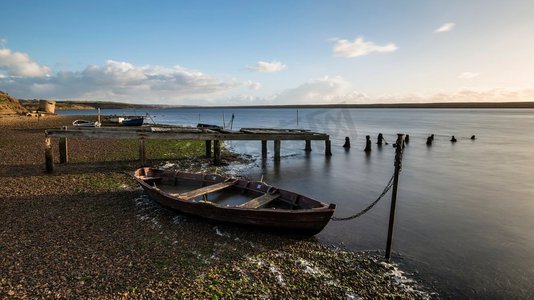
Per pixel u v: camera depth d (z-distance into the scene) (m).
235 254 9.26
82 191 14.86
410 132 56.88
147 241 9.79
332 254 9.75
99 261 8.45
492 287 8.41
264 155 27.58
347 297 7.52
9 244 9.23
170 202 11.85
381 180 20.44
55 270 7.91
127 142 31.77
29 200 13.30
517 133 55.47
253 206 11.09
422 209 14.73
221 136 22.59
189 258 8.86
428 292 8.05
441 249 10.55
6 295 6.80
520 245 11.00
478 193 17.61
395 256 9.92
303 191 17.53
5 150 25.50
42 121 58.44
